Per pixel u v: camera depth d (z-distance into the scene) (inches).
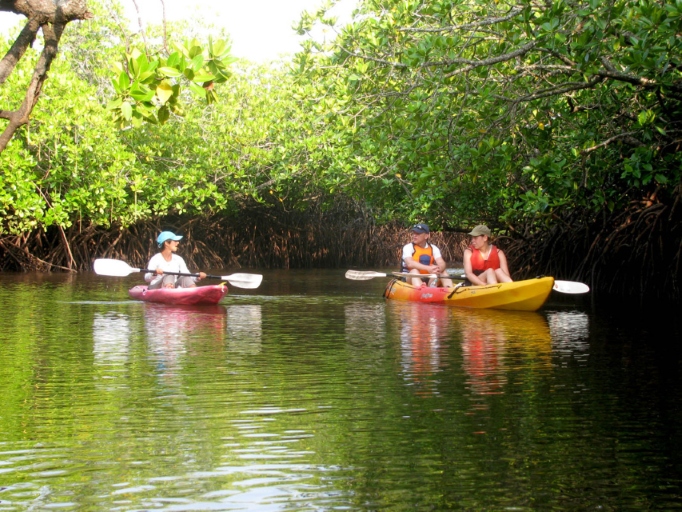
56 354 257.1
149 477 134.0
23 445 152.3
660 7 311.3
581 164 390.3
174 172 773.3
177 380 214.1
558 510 120.3
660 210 442.9
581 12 301.4
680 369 231.0
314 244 1016.2
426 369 231.6
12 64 117.7
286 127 823.7
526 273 561.0
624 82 366.3
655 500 124.3
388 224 1107.9
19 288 533.0
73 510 119.4
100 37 879.1
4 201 642.8
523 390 202.1
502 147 391.5
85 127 687.7
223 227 945.5
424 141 392.2
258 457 145.2
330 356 255.0
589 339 294.2
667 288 449.4
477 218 645.9
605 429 164.2
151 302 435.5
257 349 269.3
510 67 387.2
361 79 394.9
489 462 142.4
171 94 139.9
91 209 709.3
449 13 349.7
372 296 486.9
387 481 132.4
